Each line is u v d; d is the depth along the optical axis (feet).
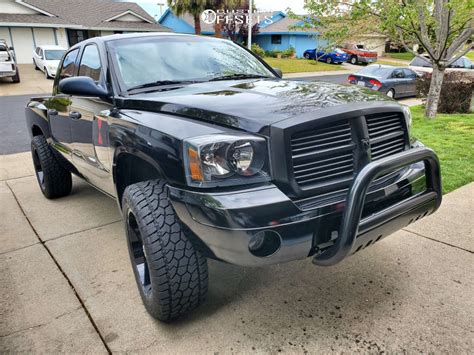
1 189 17.30
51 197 15.67
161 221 7.36
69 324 8.18
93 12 103.55
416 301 8.61
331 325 7.93
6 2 90.02
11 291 9.39
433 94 30.60
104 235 12.31
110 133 8.96
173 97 8.43
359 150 7.36
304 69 94.53
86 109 10.84
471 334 7.57
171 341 7.63
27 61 95.40
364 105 7.53
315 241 6.80
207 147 6.42
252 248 6.48
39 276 10.01
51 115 13.82
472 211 13.23
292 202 6.56
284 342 7.50
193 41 11.88
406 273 9.71
